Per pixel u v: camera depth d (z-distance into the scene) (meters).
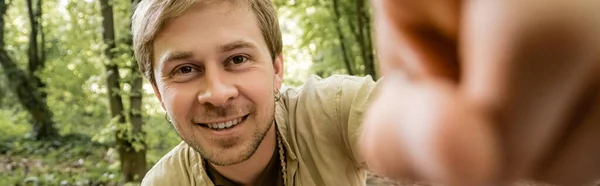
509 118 0.13
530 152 0.13
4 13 11.76
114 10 5.83
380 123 0.15
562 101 0.12
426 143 0.14
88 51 7.36
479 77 0.12
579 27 0.11
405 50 0.15
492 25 0.12
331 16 8.46
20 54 13.43
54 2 11.37
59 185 6.94
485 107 0.13
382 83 0.16
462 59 0.13
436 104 0.14
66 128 10.33
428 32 0.15
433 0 0.14
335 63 9.09
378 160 0.15
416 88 0.15
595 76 0.11
